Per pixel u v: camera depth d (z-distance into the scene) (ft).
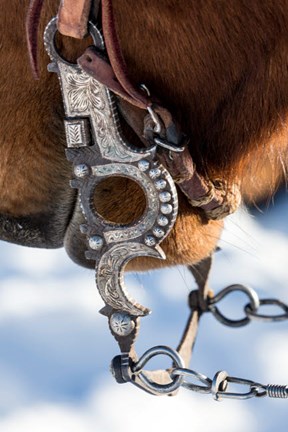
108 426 14.35
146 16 6.60
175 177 6.77
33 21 6.49
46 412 14.73
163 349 7.27
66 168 7.18
